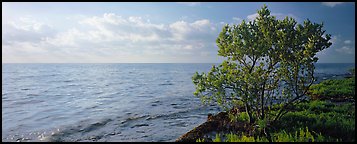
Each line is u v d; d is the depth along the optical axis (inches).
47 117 842.8
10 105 1063.6
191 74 4249.5
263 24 516.4
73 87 1862.7
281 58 509.7
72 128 702.5
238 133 527.8
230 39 523.8
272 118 557.3
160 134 620.1
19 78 2869.1
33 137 626.5
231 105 584.1
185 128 666.8
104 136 624.4
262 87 547.8
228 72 529.0
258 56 514.0
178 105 1023.0
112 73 4549.7
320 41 479.8
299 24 500.1
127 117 824.3
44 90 1641.2
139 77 3275.1
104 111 935.7
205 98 566.6
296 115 577.9
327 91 976.9
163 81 2524.6
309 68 496.1
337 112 644.1
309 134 441.7
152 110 933.2
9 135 642.2
